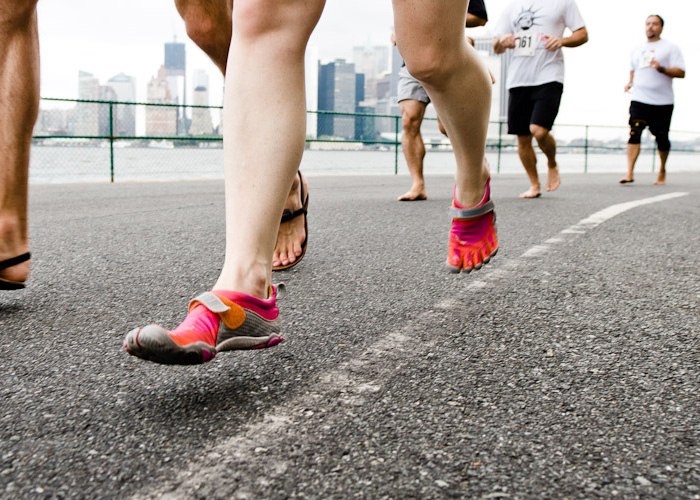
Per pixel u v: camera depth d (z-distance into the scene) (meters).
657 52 8.95
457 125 1.58
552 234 3.71
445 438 1.11
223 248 3.17
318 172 12.74
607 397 1.31
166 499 0.91
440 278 2.48
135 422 1.17
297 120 1.32
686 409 1.25
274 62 1.29
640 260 2.89
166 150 10.94
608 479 0.98
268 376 1.41
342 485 0.96
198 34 2.12
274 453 1.05
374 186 8.73
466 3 1.38
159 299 2.12
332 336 1.72
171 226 3.98
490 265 2.76
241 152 1.31
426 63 1.40
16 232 1.90
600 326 1.83
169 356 1.15
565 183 9.66
